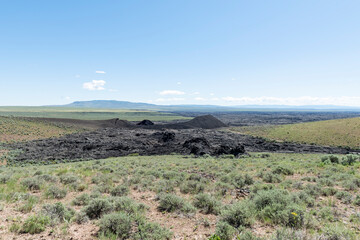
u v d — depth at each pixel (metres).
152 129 122.81
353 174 16.64
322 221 7.81
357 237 6.34
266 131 110.75
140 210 9.14
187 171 21.08
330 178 15.15
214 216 8.80
